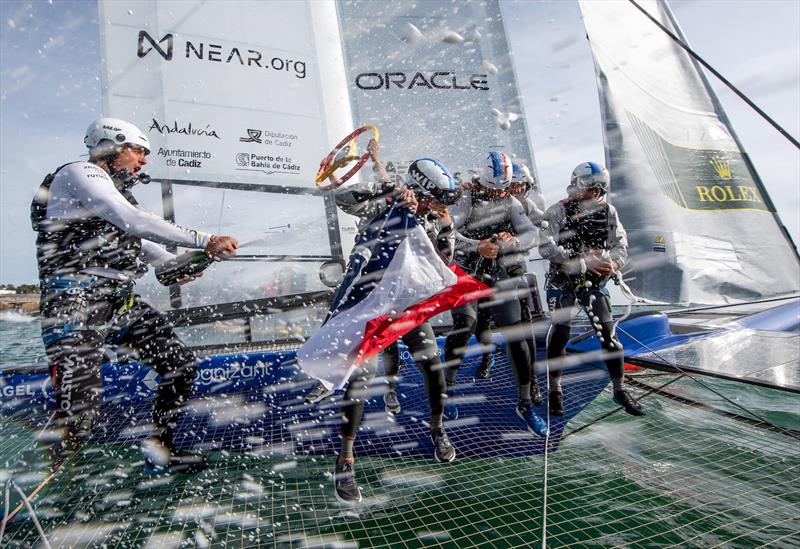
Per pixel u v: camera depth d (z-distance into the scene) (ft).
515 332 6.04
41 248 4.25
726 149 11.00
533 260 9.66
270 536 3.54
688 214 10.73
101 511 3.93
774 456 4.77
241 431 5.66
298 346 7.71
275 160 9.24
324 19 9.75
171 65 8.45
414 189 5.31
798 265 10.86
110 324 4.57
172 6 8.44
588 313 6.51
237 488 4.33
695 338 8.25
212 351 7.36
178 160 8.54
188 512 3.90
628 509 3.84
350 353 4.37
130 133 4.73
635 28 11.00
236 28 8.89
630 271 10.52
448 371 6.48
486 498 4.10
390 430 5.68
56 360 4.15
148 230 4.32
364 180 9.62
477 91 9.87
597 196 6.63
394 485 4.39
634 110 10.86
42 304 4.20
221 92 8.79
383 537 3.51
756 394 6.73
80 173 4.23
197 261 5.01
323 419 5.96
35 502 4.09
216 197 9.20
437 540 3.46
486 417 6.10
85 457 5.06
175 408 4.79
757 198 10.88
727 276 10.68
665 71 11.00
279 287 9.41
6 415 5.97
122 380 6.72
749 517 3.65
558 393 6.37
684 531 3.49
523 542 3.40
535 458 4.96
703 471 4.50
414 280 4.76
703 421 5.87
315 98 9.60
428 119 9.72
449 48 9.80
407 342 5.01
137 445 5.38
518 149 9.82
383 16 9.64
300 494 4.22
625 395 6.34
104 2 8.04
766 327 8.86
